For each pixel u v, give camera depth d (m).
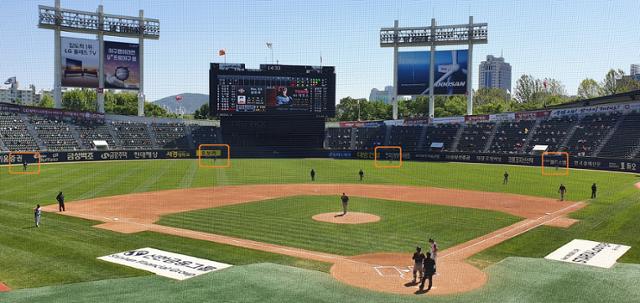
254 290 21.11
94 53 103.38
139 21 106.94
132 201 46.03
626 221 36.31
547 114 99.25
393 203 45.44
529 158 89.00
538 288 21.52
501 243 30.19
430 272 21.53
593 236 31.73
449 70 107.06
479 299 20.16
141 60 108.06
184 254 27.30
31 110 96.88
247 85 100.44
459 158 98.12
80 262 25.69
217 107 100.12
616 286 21.72
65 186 56.12
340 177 69.06
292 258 26.70
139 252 27.62
